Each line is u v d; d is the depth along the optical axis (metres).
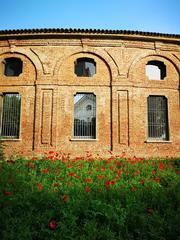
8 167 8.39
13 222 4.61
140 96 15.28
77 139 14.59
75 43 15.49
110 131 14.80
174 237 4.57
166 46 16.05
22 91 15.05
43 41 15.49
